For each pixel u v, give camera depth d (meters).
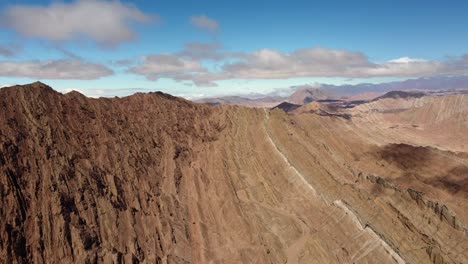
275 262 51.00
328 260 48.25
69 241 48.00
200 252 54.16
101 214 53.38
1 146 51.50
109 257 48.41
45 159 54.81
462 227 51.00
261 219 58.09
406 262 45.56
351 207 54.62
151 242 53.91
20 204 48.56
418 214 53.78
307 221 55.84
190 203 63.22
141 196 60.25
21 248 45.47
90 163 59.25
